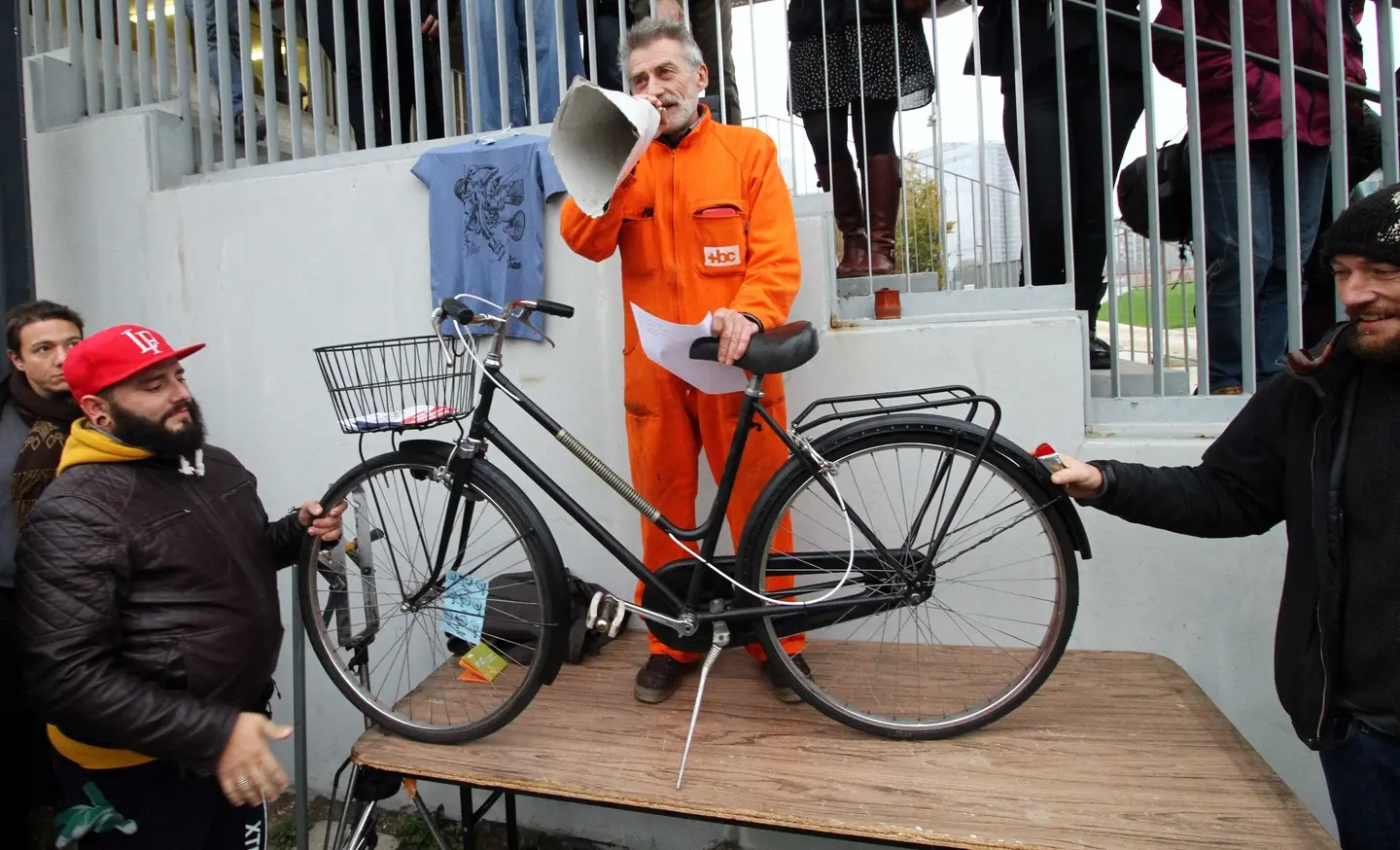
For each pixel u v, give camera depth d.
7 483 2.16
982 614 2.23
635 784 1.70
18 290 2.63
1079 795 1.59
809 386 2.25
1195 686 1.95
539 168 2.43
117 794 1.74
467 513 2.02
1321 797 2.05
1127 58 2.50
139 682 1.57
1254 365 2.13
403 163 2.60
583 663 2.29
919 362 2.18
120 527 1.62
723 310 1.71
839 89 2.82
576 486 2.51
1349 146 2.41
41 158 3.03
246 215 2.78
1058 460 1.62
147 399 1.66
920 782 1.66
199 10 2.93
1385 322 1.22
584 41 3.10
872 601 1.86
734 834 2.53
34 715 2.29
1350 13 2.35
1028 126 2.66
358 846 1.94
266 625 1.86
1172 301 4.06
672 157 1.94
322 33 3.88
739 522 2.04
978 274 3.04
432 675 2.24
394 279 2.64
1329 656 1.34
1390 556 1.28
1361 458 1.31
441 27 2.71
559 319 2.48
